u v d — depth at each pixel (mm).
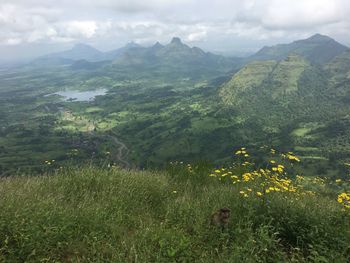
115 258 5051
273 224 6543
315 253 5297
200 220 6699
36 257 4766
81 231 5828
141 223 6480
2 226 5078
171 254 5164
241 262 5082
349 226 6574
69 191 8062
